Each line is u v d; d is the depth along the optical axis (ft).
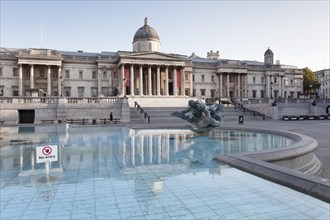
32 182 22.91
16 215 15.99
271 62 333.83
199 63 283.38
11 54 228.63
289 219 15.03
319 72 431.43
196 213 16.01
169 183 21.97
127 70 233.76
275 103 165.27
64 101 125.49
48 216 15.81
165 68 240.53
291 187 19.58
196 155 34.83
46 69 236.63
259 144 44.29
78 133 66.28
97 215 15.88
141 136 57.93
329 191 17.21
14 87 228.84
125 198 18.67
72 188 21.07
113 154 36.17
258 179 22.25
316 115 167.12
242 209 16.48
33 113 121.29
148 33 260.42
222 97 265.34
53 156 26.16
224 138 52.44
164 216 15.62
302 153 30.40
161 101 191.21
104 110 130.00
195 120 58.90
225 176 23.47
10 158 34.47
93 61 248.32
